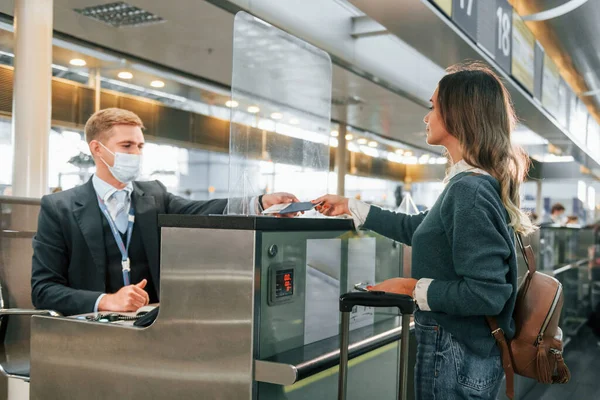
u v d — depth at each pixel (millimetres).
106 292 2225
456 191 1441
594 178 18734
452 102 1562
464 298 1380
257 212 2172
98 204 2283
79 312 1994
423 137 12156
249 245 1366
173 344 1441
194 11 5117
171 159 7332
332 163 10820
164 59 6605
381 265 2152
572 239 7145
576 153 12336
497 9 4805
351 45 6539
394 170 12547
